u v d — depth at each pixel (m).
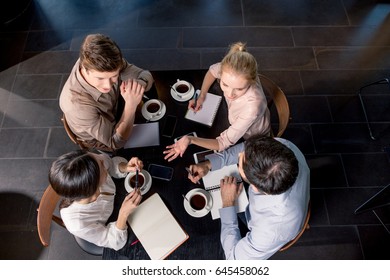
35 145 2.56
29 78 2.86
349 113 2.66
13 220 2.30
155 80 1.89
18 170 2.47
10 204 2.35
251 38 3.03
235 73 1.37
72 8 3.24
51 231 2.23
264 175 1.11
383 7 3.17
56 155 2.53
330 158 2.48
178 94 1.80
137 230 1.46
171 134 1.72
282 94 1.77
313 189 2.37
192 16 3.15
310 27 3.07
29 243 2.22
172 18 3.14
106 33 3.08
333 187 2.38
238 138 1.64
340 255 2.17
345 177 2.41
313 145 2.54
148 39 3.04
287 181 1.11
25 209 2.33
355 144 2.53
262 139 1.19
